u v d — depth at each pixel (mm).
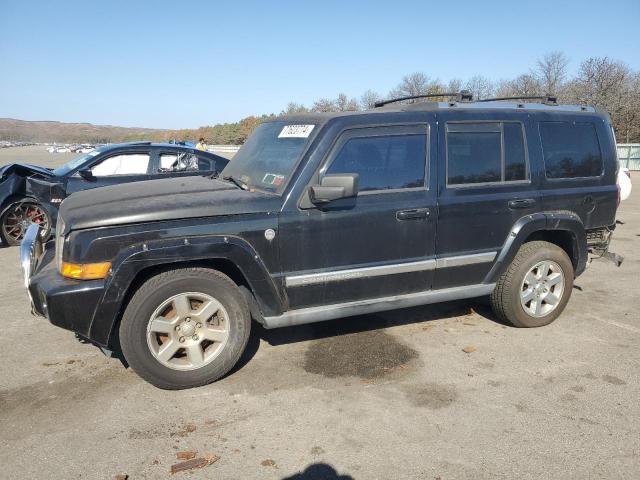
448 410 3373
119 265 3297
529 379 3795
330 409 3385
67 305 3275
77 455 2916
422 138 4117
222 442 3037
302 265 3787
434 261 4199
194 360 3588
